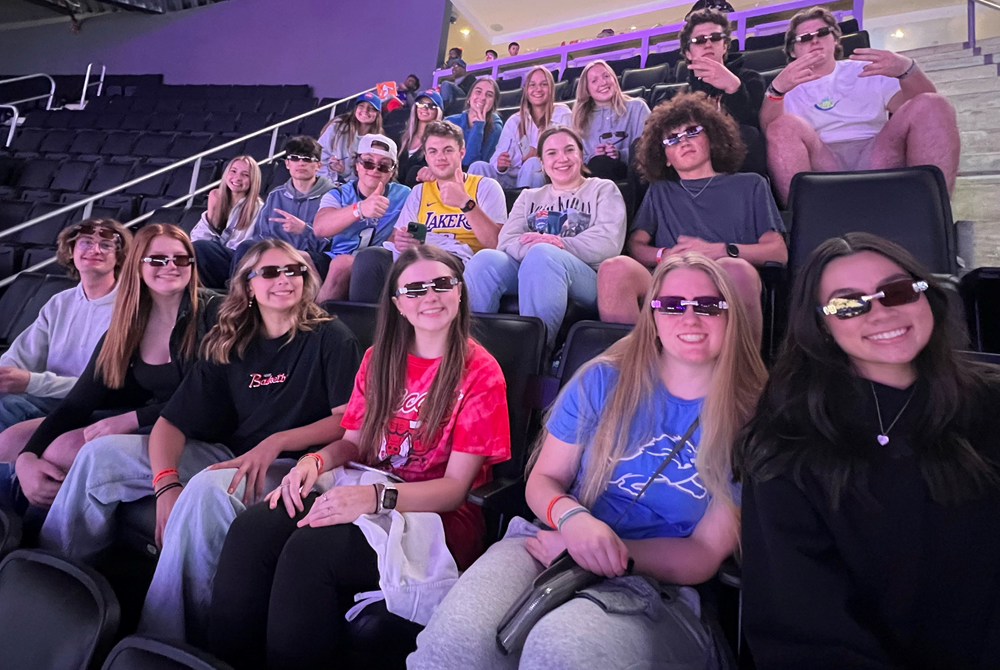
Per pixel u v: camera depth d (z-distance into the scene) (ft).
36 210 10.89
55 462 4.08
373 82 17.94
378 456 3.52
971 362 2.17
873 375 2.18
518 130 9.42
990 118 7.68
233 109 17.56
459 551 3.13
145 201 11.66
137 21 21.58
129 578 3.84
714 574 2.53
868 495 1.98
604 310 4.61
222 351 4.03
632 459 2.68
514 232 5.88
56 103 20.52
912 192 4.19
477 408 3.28
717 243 4.81
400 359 3.55
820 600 1.92
